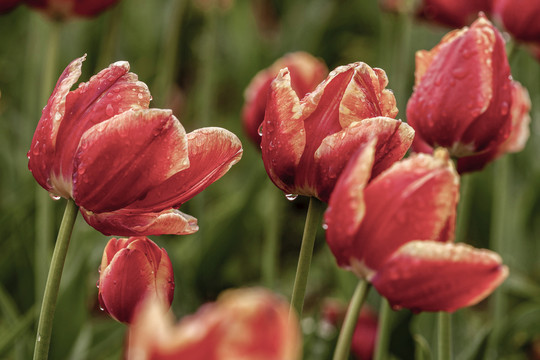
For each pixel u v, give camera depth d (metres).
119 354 1.09
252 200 1.38
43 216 1.12
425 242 0.70
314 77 1.12
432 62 0.86
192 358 0.57
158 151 0.75
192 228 0.77
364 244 0.71
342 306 1.21
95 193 0.76
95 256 1.25
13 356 1.08
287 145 0.77
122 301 0.76
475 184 1.47
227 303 0.56
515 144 0.94
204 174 0.77
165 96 1.48
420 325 1.17
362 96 0.76
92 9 1.20
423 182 0.71
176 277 1.16
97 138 0.75
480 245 1.52
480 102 0.85
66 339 1.07
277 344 0.56
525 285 1.40
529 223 1.55
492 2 1.05
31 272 1.25
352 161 0.71
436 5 1.33
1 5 1.18
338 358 0.72
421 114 0.86
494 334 1.21
